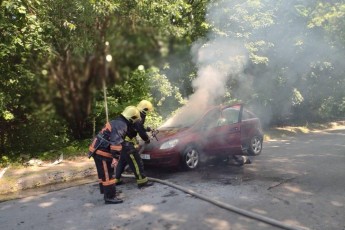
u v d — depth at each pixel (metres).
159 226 4.04
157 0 9.79
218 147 7.04
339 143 10.42
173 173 6.68
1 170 7.41
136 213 4.51
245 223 3.99
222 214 4.30
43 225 4.32
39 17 8.34
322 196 4.89
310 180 5.79
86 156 8.85
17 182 6.49
